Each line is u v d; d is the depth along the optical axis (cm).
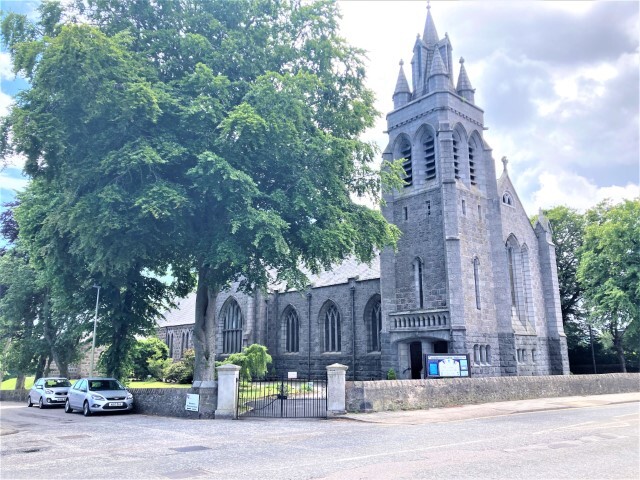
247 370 3684
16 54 1934
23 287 3875
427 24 4066
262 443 1393
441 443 1341
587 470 993
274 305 5006
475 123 3859
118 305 3070
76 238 2241
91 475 1019
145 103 1773
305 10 2358
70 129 1877
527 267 4041
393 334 3600
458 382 2405
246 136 1872
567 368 3953
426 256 3544
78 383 2678
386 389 2131
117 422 2052
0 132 1980
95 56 1744
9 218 4047
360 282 4191
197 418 2119
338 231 2130
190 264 2670
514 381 2673
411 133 3800
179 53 2158
